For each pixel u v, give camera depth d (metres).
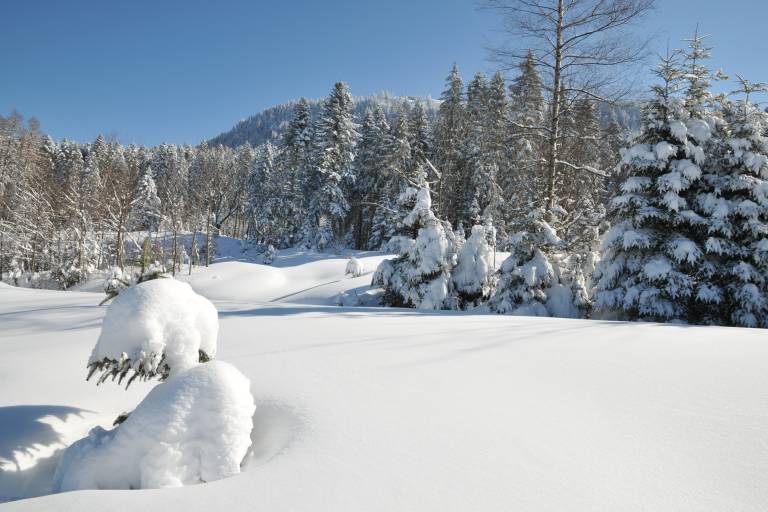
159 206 48.66
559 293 12.91
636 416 3.17
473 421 3.12
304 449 2.72
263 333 6.39
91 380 4.25
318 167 45.34
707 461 2.52
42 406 3.55
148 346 2.98
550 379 4.05
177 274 32.91
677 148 11.87
